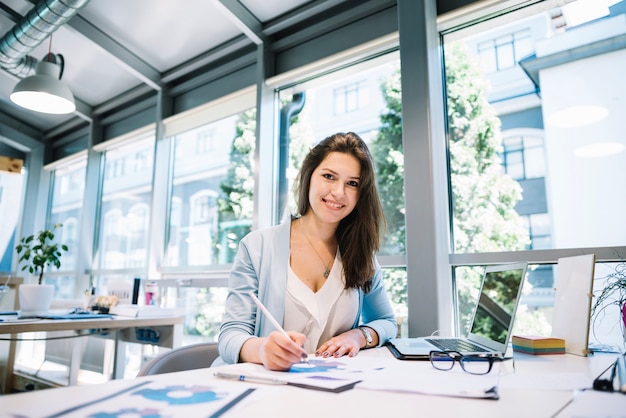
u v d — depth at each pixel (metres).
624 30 2.00
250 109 2.91
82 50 3.30
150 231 3.28
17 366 3.58
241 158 2.99
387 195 2.39
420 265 1.86
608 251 1.55
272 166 2.74
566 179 2.22
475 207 2.09
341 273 1.29
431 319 1.79
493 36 2.25
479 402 0.56
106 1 2.80
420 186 1.90
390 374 0.76
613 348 1.24
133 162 3.84
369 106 2.54
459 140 2.12
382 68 2.50
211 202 3.13
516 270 1.12
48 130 4.63
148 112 3.71
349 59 2.43
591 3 1.93
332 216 1.27
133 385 0.63
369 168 1.32
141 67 3.28
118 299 2.58
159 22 2.92
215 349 1.21
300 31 2.68
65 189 4.53
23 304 1.98
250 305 1.14
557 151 2.24
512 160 2.22
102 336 2.77
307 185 1.35
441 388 0.63
